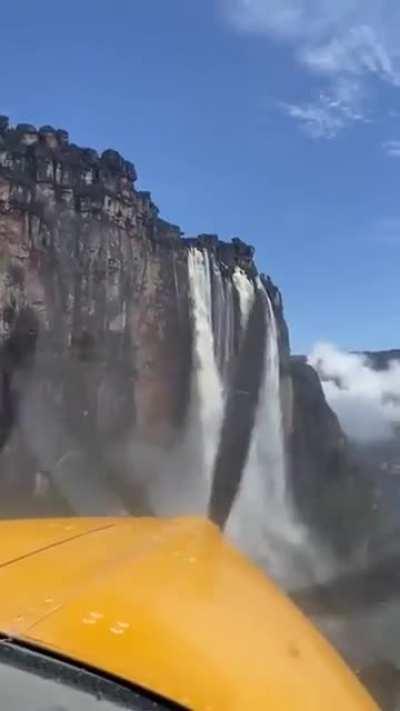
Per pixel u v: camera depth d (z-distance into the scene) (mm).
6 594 3549
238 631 3516
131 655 3068
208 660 3145
